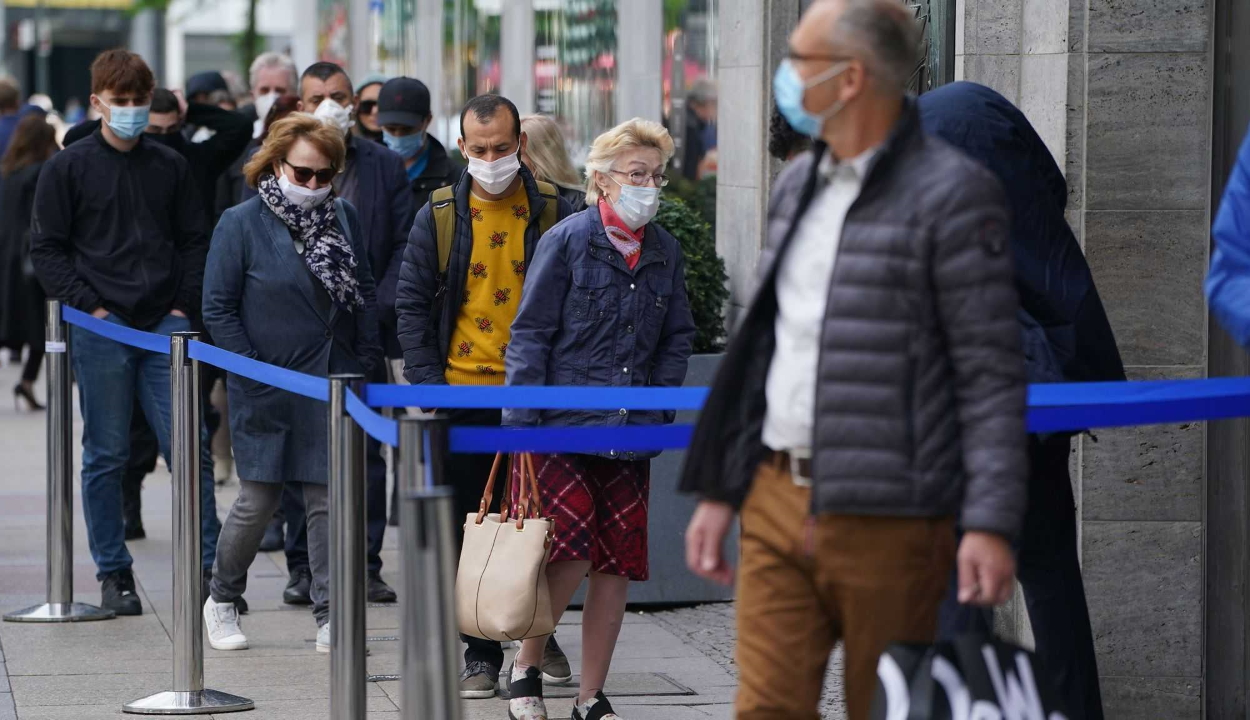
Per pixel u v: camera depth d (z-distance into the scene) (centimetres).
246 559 1994
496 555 1552
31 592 2312
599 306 1605
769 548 1018
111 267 2144
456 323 1789
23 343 4269
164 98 2703
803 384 992
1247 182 1046
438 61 5288
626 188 1602
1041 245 1309
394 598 2261
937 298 949
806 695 1023
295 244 1931
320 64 2614
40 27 13900
